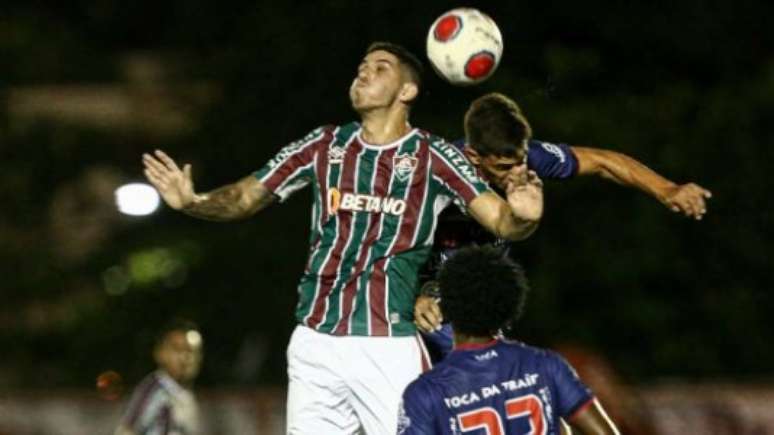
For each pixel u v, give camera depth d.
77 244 103.44
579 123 82.25
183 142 94.00
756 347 83.56
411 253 29.34
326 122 87.75
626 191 84.00
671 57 88.81
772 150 84.81
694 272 84.25
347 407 29.88
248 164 89.69
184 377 48.78
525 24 84.81
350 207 29.25
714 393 59.28
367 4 84.81
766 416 58.78
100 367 93.88
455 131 67.19
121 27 117.56
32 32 114.50
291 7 89.38
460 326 27.20
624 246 83.56
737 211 84.62
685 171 84.12
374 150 29.27
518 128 29.36
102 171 105.31
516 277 27.30
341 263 29.36
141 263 95.81
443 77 30.83
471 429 26.70
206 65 93.50
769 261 84.19
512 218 27.98
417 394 26.94
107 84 114.31
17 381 95.12
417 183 29.08
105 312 96.00
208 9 96.44
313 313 29.69
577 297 83.56
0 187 104.06
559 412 27.14
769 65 86.75
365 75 29.42
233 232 90.38
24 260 102.00
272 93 89.00
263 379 86.56
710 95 86.50
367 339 29.31
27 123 106.25
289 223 88.88
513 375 26.97
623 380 75.38
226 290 89.88
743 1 88.56
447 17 30.67
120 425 48.22
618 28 86.88
